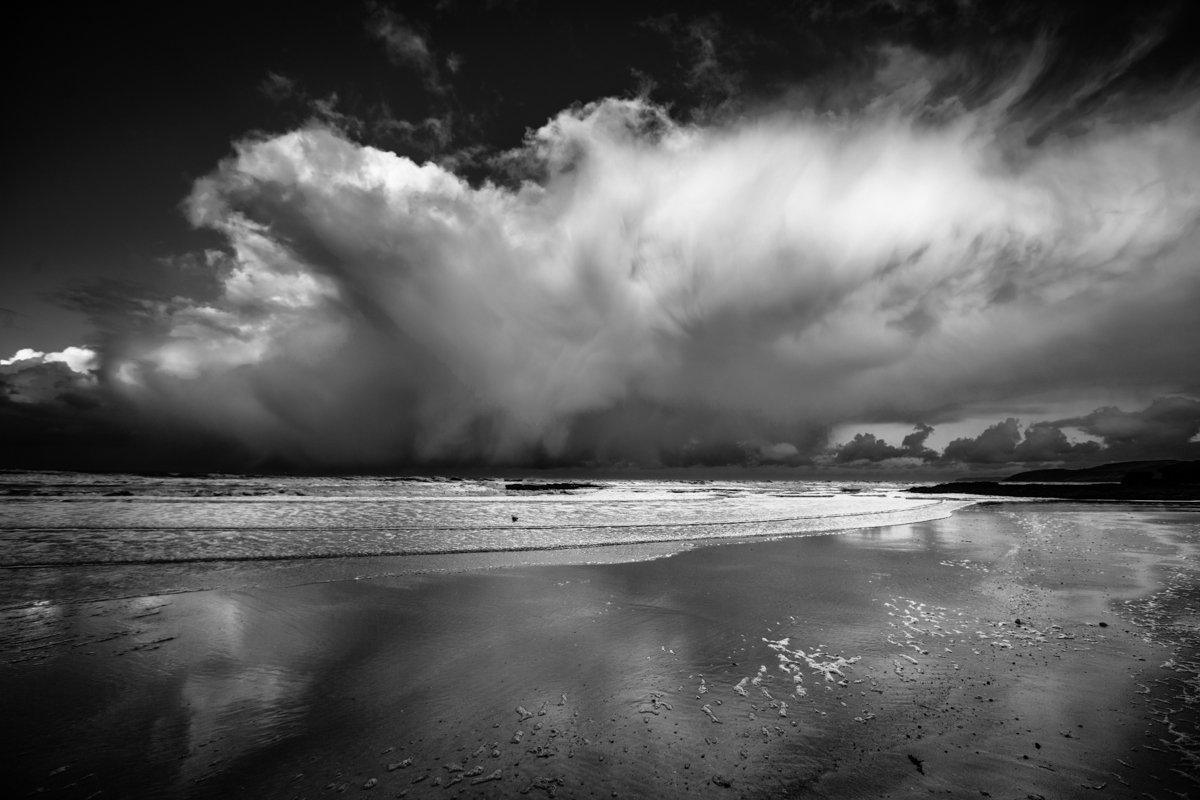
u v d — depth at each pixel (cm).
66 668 739
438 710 629
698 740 557
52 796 463
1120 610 1049
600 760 520
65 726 584
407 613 1018
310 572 1366
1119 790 461
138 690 676
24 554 1517
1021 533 2367
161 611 1004
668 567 1507
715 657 799
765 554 1756
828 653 816
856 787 471
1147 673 727
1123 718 597
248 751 538
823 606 1087
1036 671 736
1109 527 2625
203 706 636
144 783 484
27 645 823
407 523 2442
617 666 763
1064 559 1648
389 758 525
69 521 2217
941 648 834
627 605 1088
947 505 4684
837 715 611
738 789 469
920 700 648
